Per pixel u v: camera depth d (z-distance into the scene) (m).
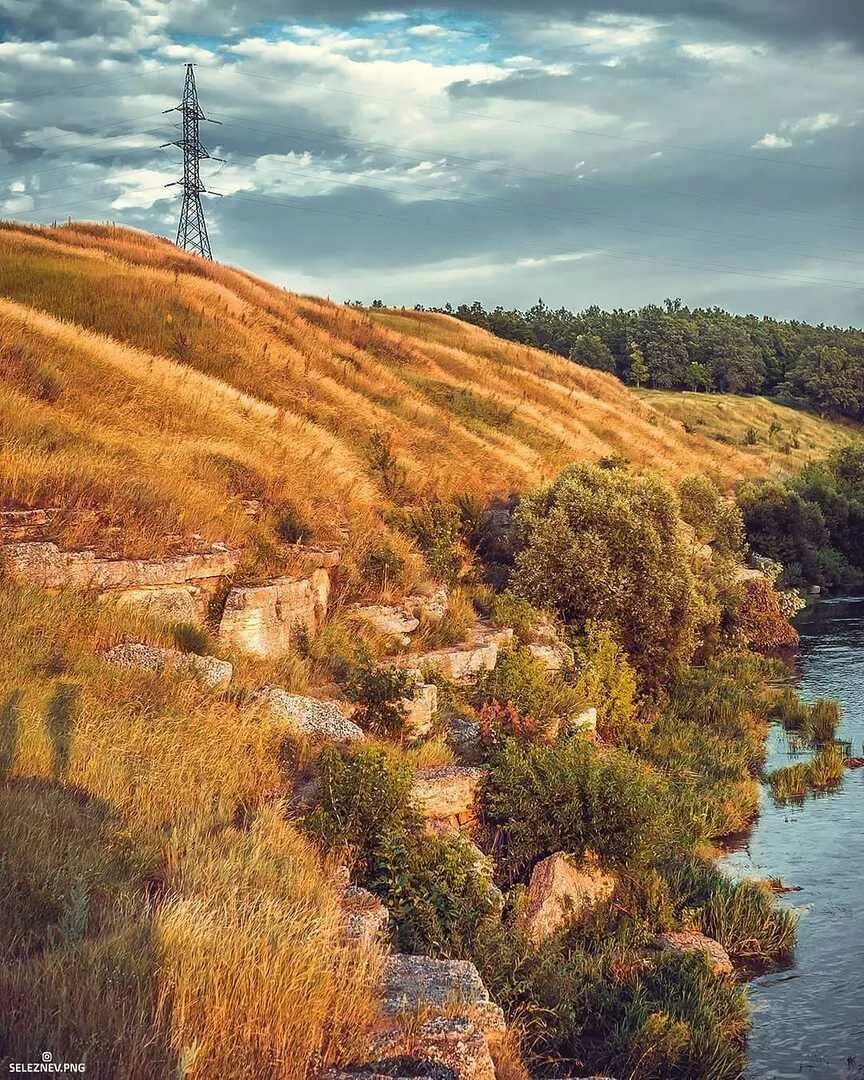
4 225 49.31
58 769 9.68
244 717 12.61
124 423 23.28
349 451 31.89
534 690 17.84
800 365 160.25
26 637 13.06
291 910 7.80
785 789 19.62
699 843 16.11
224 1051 5.73
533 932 11.44
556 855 12.88
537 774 13.77
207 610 17.06
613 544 26.75
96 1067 5.13
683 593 26.62
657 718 24.11
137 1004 5.70
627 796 13.40
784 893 14.65
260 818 9.99
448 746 15.20
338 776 11.09
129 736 10.95
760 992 11.77
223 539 18.64
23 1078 4.94
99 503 17.73
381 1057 6.31
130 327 37.72
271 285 58.84
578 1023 10.16
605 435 60.41
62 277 40.28
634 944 11.94
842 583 57.91
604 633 23.02
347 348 50.38
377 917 9.04
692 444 75.88
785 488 62.53
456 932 10.20
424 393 50.50
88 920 6.85
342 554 21.20
